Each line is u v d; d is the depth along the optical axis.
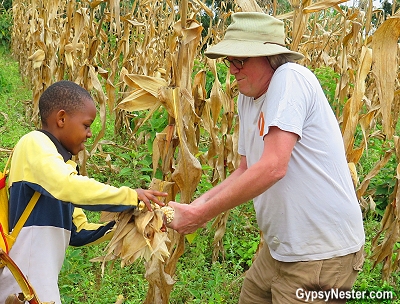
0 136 6.03
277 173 1.86
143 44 6.18
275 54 1.96
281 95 1.90
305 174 2.01
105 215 2.16
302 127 1.95
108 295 3.19
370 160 5.80
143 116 4.66
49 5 5.17
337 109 3.95
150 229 1.99
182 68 2.56
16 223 1.86
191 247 3.94
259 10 3.10
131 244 2.00
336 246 2.09
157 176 4.18
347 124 3.32
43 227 1.88
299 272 2.13
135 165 4.91
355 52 5.73
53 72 5.13
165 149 2.74
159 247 1.95
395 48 2.67
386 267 3.65
